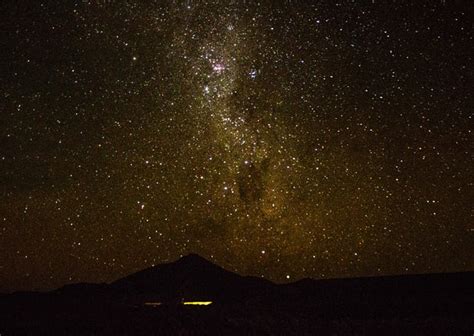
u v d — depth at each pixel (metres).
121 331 6.89
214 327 6.93
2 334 6.83
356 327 6.90
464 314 7.50
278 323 7.11
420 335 6.53
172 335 6.67
